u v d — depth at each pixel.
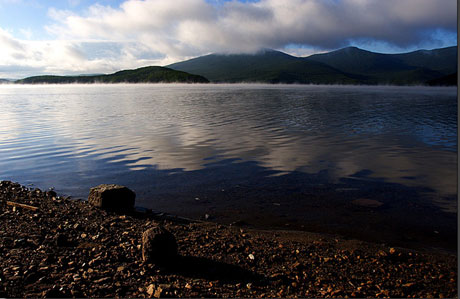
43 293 4.27
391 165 13.19
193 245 6.10
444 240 6.62
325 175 11.66
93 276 4.79
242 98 74.94
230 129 24.05
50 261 5.23
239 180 10.98
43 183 10.75
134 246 5.91
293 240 6.48
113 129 23.92
